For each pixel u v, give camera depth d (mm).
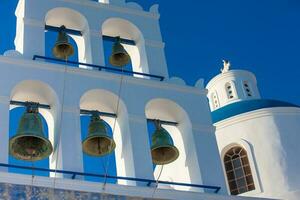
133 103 18031
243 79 32844
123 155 17422
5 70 17203
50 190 15188
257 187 26344
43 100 17766
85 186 15555
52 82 17469
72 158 16328
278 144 27266
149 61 19531
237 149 27844
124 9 20469
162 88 18734
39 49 18266
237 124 28234
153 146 17547
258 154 27188
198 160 17766
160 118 18969
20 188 14969
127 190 15922
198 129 18422
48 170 15742
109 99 18016
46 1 19484
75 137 16734
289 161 26766
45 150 16375
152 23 20625
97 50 19062
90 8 20016
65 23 19922
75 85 17672
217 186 17344
